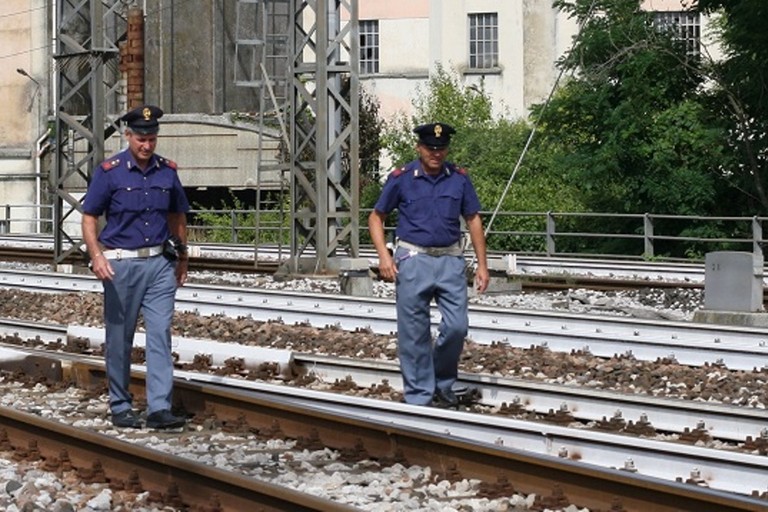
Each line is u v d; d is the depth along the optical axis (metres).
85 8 33.50
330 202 29.66
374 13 61.25
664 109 45.88
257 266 34.53
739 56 44.75
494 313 21.33
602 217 45.88
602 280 30.38
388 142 51.94
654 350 17.44
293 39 29.38
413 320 14.30
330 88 29.39
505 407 14.05
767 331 18.62
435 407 13.95
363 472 11.23
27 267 36.19
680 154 45.56
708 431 12.61
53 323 21.30
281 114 35.34
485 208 46.62
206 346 17.81
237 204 53.38
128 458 10.98
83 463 11.51
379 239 14.42
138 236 13.34
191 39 63.69
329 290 28.23
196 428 13.47
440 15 60.41
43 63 63.44
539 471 10.25
